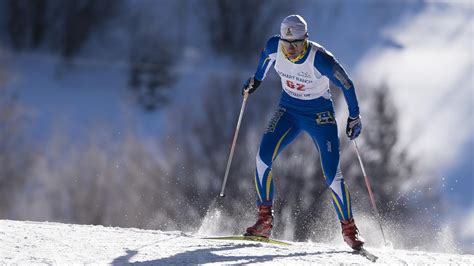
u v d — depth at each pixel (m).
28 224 19.16
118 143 69.88
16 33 109.19
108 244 16.48
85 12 109.88
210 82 74.56
